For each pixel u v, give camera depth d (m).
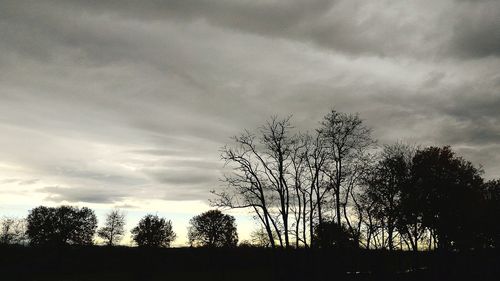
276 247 41.81
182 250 95.56
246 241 84.94
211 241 95.62
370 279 44.41
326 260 43.47
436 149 53.69
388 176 46.50
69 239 101.38
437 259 53.19
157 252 92.81
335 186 42.88
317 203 43.03
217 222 98.06
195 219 100.12
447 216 51.69
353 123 42.47
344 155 42.84
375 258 46.34
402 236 48.41
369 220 45.16
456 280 45.88
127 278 69.38
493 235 63.16
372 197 45.03
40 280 66.94
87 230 105.00
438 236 53.59
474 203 55.72
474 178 56.47
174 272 75.50
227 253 87.38
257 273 70.75
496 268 50.44
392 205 46.09
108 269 79.69
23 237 100.75
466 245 58.19
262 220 40.69
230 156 41.12
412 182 48.81
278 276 40.97
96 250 96.69
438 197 51.44
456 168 53.94
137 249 97.00
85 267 80.69
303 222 43.16
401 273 49.00
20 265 80.69
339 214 43.19
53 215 102.38
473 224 57.69
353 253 45.84
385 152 49.41
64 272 76.38
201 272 74.88
